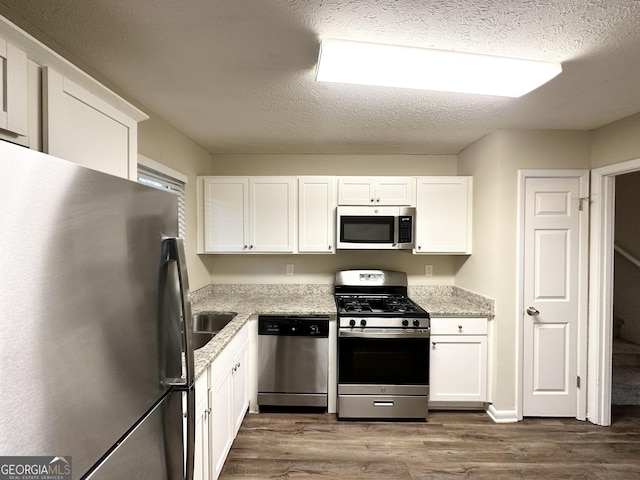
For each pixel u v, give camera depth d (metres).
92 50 1.40
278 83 1.69
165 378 0.89
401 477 1.83
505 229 2.40
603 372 2.34
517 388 2.40
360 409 2.40
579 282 2.41
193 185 2.75
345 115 2.13
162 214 0.90
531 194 2.40
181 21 1.21
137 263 0.78
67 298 0.57
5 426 0.47
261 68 1.55
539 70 1.47
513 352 2.41
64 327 0.56
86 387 0.61
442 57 1.38
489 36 1.29
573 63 1.48
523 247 2.39
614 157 2.23
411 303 2.76
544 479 1.82
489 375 2.47
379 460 1.97
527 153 2.39
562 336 2.42
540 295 2.41
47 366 0.53
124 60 1.48
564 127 2.35
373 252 3.17
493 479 1.82
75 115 0.98
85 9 1.14
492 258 2.46
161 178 2.25
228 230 2.85
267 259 3.18
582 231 2.40
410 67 1.44
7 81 0.75
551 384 2.42
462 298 2.93
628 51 1.38
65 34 1.28
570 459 1.99
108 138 1.15
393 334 2.38
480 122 2.25
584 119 2.19
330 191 2.85
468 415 2.49
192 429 0.95
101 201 0.66
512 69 1.46
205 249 2.85
